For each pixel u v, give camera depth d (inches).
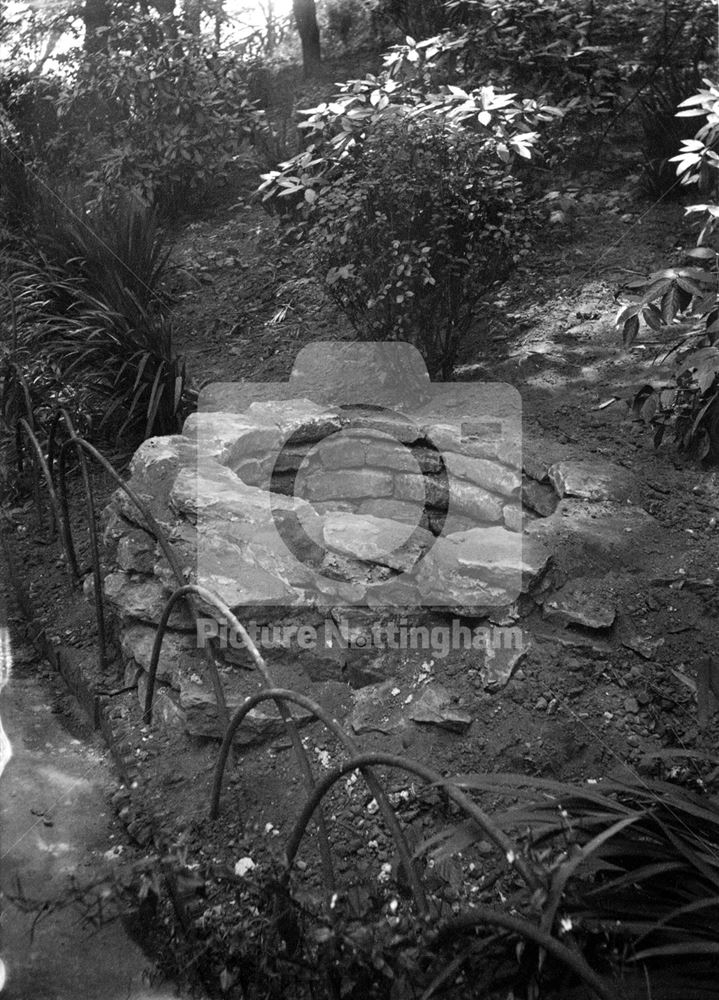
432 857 89.0
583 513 127.4
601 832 81.4
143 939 97.2
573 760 104.5
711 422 135.6
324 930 78.8
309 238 169.3
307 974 80.5
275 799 107.0
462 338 177.6
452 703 109.6
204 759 113.4
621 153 232.7
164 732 118.6
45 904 101.3
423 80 189.3
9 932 98.3
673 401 139.6
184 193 256.2
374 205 153.6
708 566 119.7
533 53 215.8
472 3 227.9
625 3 267.4
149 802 110.8
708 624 114.7
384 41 308.3
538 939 66.1
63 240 210.1
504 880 92.6
